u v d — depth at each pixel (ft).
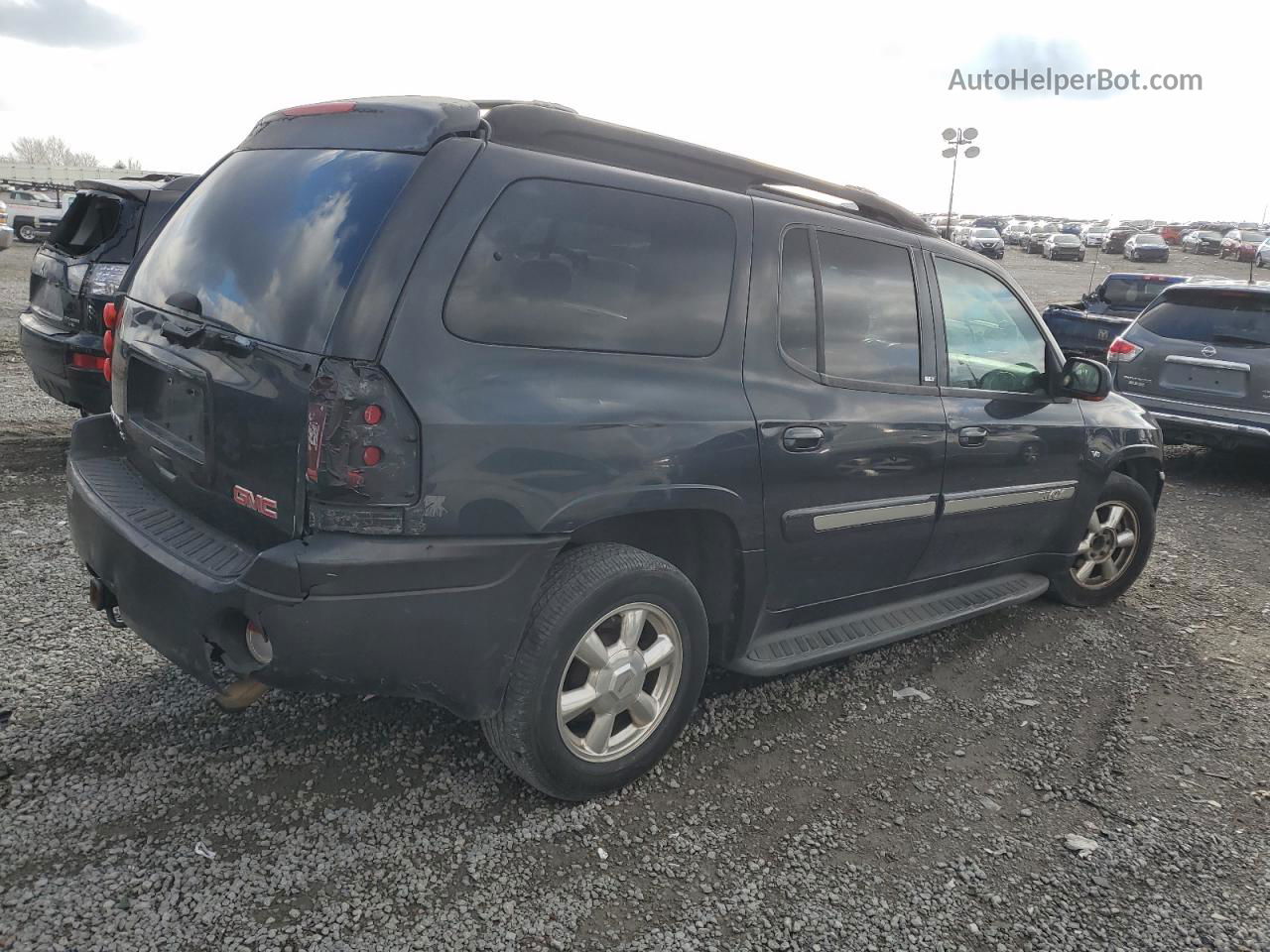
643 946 7.45
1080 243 154.30
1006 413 13.29
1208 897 8.59
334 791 9.04
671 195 9.43
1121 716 12.10
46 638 11.64
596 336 8.71
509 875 8.12
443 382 7.62
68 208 20.38
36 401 25.31
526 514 8.04
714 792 9.64
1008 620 15.20
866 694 12.17
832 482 10.73
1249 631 15.46
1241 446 25.62
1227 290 26.02
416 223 7.65
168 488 9.36
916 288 12.10
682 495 9.11
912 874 8.63
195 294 8.92
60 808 8.39
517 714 8.43
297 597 7.37
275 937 7.16
